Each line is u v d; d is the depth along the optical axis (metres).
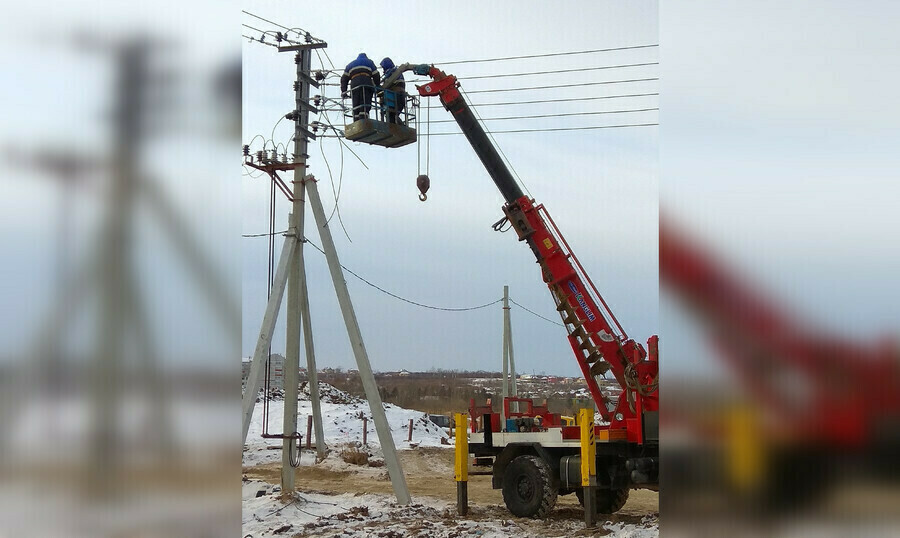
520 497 14.02
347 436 32.12
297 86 15.09
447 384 70.19
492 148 15.66
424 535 11.84
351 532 11.98
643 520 13.38
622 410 14.14
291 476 14.59
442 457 27.33
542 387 62.84
